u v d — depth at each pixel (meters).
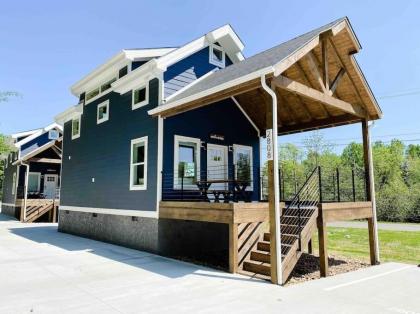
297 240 6.61
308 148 33.72
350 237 14.27
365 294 5.35
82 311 4.33
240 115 11.91
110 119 12.09
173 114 8.84
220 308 4.50
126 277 6.30
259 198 11.95
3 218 22.44
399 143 43.31
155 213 9.13
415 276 6.79
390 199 24.34
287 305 4.68
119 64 11.71
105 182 11.97
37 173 22.92
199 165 10.30
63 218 14.97
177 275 6.49
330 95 7.50
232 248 6.83
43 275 6.44
